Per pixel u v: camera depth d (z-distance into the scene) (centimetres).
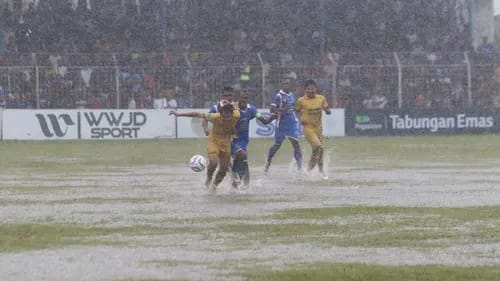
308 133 2503
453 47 5819
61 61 5038
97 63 5081
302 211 1662
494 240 1308
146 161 3281
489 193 2023
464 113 5459
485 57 5478
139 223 1508
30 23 5394
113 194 2027
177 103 5128
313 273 1042
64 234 1382
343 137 5222
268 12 5650
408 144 4491
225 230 1421
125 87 5075
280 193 2034
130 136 5097
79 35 5419
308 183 2309
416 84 5362
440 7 5875
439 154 3678
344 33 5703
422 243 1283
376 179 2431
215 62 5169
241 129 2064
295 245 1268
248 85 5053
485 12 6219
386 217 1573
